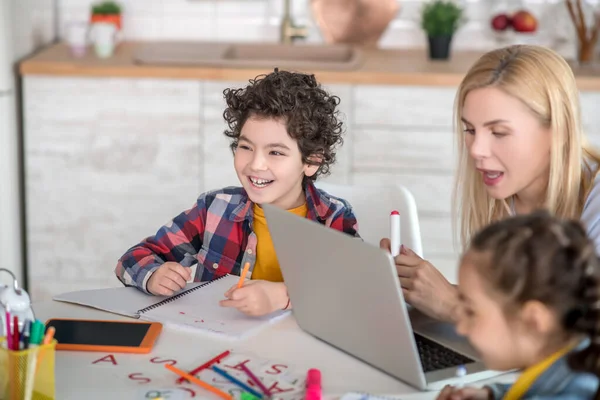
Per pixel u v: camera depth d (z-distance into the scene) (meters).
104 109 3.16
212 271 1.95
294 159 1.83
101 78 3.13
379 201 2.01
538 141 1.59
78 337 1.47
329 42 3.64
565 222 1.06
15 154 3.20
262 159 1.81
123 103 3.16
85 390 1.30
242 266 1.94
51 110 3.17
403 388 1.32
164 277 1.69
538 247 1.02
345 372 1.37
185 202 3.26
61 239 3.30
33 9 3.35
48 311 1.62
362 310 1.34
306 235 1.37
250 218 1.93
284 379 1.34
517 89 1.56
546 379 1.07
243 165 1.84
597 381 1.05
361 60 3.21
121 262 1.80
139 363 1.40
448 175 3.18
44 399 1.23
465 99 1.63
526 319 1.03
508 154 1.59
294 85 1.83
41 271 3.34
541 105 1.57
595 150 1.71
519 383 1.09
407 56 3.42
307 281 1.44
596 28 3.23
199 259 1.96
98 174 3.24
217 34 3.67
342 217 1.96
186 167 3.22
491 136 1.60
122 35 3.67
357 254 1.27
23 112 3.18
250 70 3.10
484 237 1.08
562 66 1.60
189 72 3.10
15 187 3.21
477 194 1.81
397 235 1.61
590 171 1.69
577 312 1.01
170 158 3.21
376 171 3.20
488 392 1.20
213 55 3.50
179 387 1.31
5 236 3.14
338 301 1.39
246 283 1.62
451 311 1.51
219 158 3.20
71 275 3.34
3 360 1.20
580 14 3.23
